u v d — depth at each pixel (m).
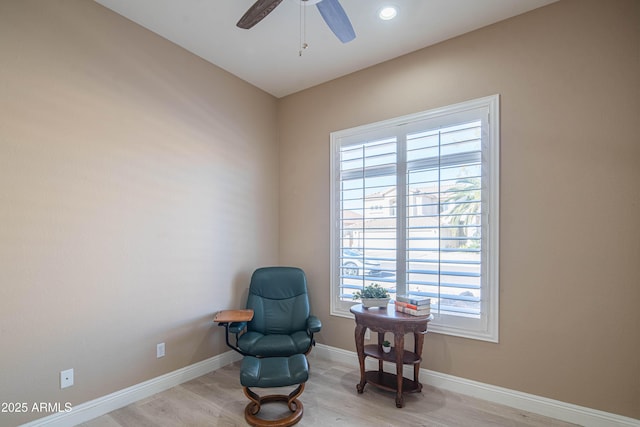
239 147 3.28
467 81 2.54
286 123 3.69
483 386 2.41
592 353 2.05
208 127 2.97
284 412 2.21
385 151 2.94
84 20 2.15
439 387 2.58
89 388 2.14
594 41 2.08
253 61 2.98
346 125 3.21
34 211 1.91
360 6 2.22
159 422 2.11
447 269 2.57
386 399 2.42
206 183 2.94
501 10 2.29
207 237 2.94
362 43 2.68
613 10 2.03
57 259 2.00
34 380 1.90
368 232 3.01
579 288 2.10
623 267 1.98
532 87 2.28
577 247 2.11
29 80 1.91
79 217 2.11
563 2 2.18
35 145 1.92
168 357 2.60
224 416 2.19
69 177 2.06
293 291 3.11
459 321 2.52
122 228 2.33
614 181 2.01
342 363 3.13
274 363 2.20
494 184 2.39
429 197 2.68
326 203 3.34
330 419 2.16
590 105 2.09
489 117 2.43
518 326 2.30
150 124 2.52
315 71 3.16
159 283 2.55
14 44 1.85
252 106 3.43
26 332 1.88
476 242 2.46
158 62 2.57
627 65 1.99
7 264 1.81
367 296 2.67
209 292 2.94
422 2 2.19
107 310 2.24
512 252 2.33
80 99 2.12
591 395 2.05
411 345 2.75
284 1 2.16
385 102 2.96
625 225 1.98
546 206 2.21
